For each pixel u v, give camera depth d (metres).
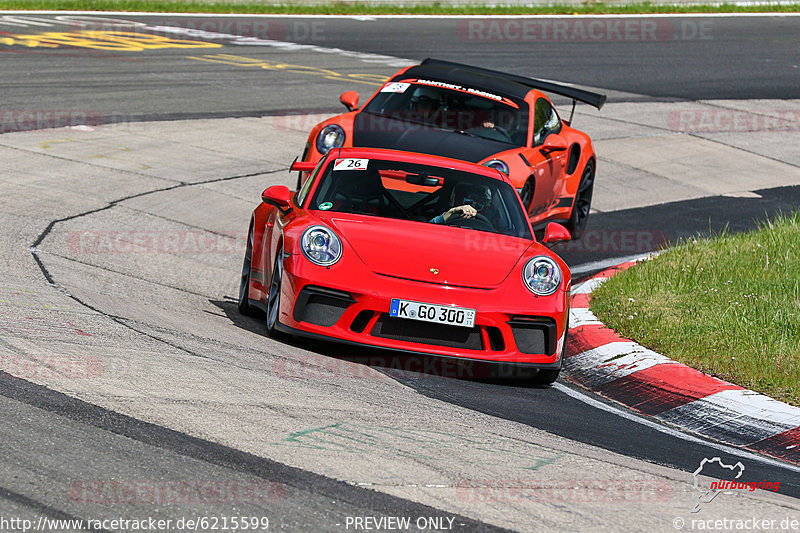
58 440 14.48
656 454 18.44
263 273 25.38
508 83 40.69
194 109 56.50
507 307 22.22
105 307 23.41
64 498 12.67
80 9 97.00
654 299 29.45
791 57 94.12
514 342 22.31
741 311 27.92
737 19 117.81
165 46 78.44
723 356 24.55
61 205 35.84
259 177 44.41
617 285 31.19
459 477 14.95
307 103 60.84
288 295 22.41
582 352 25.89
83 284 25.98
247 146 49.75
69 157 43.38
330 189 26.09
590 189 42.69
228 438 15.34
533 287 22.86
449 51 85.06
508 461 16.09
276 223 25.03
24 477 13.16
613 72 81.38
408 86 39.44
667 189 51.31
